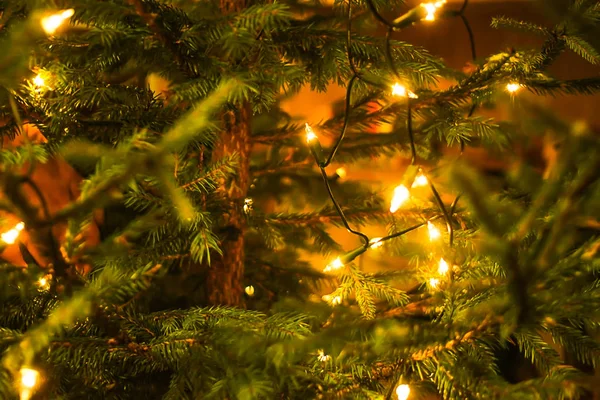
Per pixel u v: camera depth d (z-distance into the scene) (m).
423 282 0.87
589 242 0.64
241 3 0.88
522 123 0.76
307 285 1.09
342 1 0.89
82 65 0.83
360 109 0.94
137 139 0.69
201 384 0.72
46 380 0.74
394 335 0.67
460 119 0.86
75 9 0.73
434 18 0.74
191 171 0.84
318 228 1.00
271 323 0.76
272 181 1.14
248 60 0.82
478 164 0.98
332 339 0.66
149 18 0.76
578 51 0.85
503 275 0.77
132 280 0.75
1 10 0.76
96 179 0.67
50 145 0.81
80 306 0.71
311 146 0.81
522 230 0.64
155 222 0.81
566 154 0.64
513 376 1.05
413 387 0.76
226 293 0.94
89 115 0.89
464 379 0.69
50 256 0.73
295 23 0.88
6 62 0.67
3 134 0.83
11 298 0.79
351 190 1.12
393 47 0.84
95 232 0.98
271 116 1.10
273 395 0.71
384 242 0.94
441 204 0.76
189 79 0.83
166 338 0.75
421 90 0.88
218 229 0.91
